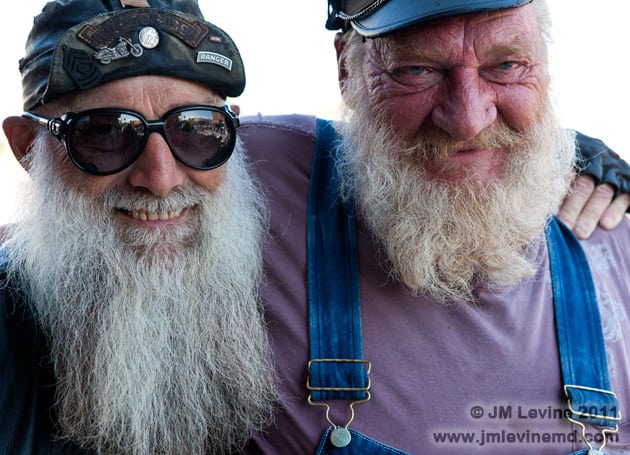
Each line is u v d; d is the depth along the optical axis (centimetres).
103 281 219
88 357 220
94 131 206
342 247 236
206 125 215
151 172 207
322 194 245
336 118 265
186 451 224
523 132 224
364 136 237
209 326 227
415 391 224
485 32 209
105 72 201
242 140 256
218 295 228
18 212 236
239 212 235
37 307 216
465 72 212
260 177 249
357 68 240
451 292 226
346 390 222
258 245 237
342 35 254
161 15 205
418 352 226
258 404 225
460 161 225
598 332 232
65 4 208
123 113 203
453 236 228
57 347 215
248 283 231
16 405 205
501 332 228
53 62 200
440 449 224
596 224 249
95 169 208
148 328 218
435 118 218
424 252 225
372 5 222
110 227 215
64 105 208
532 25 217
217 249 225
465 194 226
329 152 254
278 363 229
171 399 224
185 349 223
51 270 217
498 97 217
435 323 228
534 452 226
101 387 215
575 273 240
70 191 216
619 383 234
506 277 229
